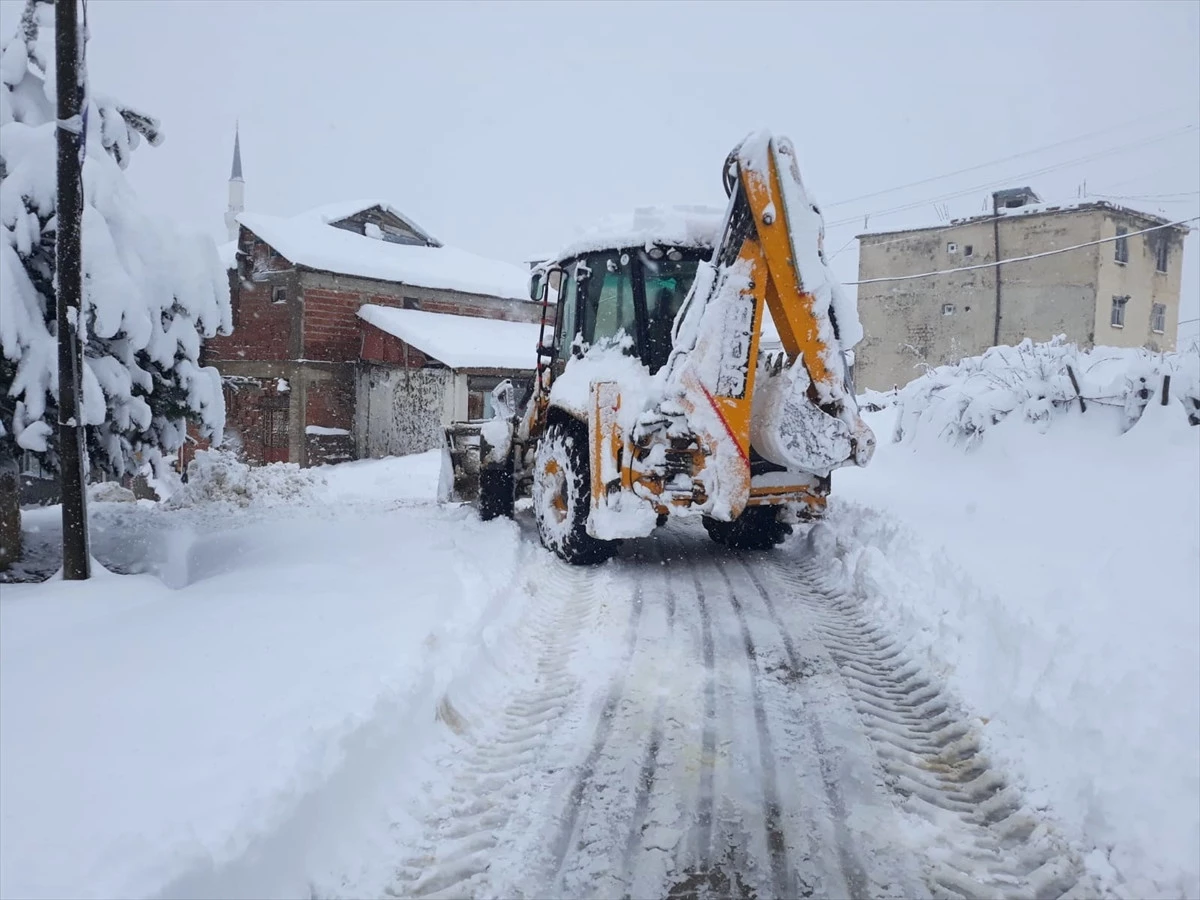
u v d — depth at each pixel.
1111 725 3.20
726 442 5.76
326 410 22.00
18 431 6.74
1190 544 5.33
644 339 6.46
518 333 23.64
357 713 3.23
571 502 6.52
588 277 7.06
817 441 5.98
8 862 2.33
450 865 2.70
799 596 5.86
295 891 2.52
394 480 14.42
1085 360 10.90
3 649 4.35
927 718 3.85
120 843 2.37
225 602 5.13
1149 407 8.76
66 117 5.88
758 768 3.32
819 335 5.94
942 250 30.02
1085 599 4.39
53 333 7.04
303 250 21.52
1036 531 6.34
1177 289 30.59
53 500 11.53
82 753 3.03
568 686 4.17
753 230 5.77
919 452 11.05
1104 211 27.00
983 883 2.61
